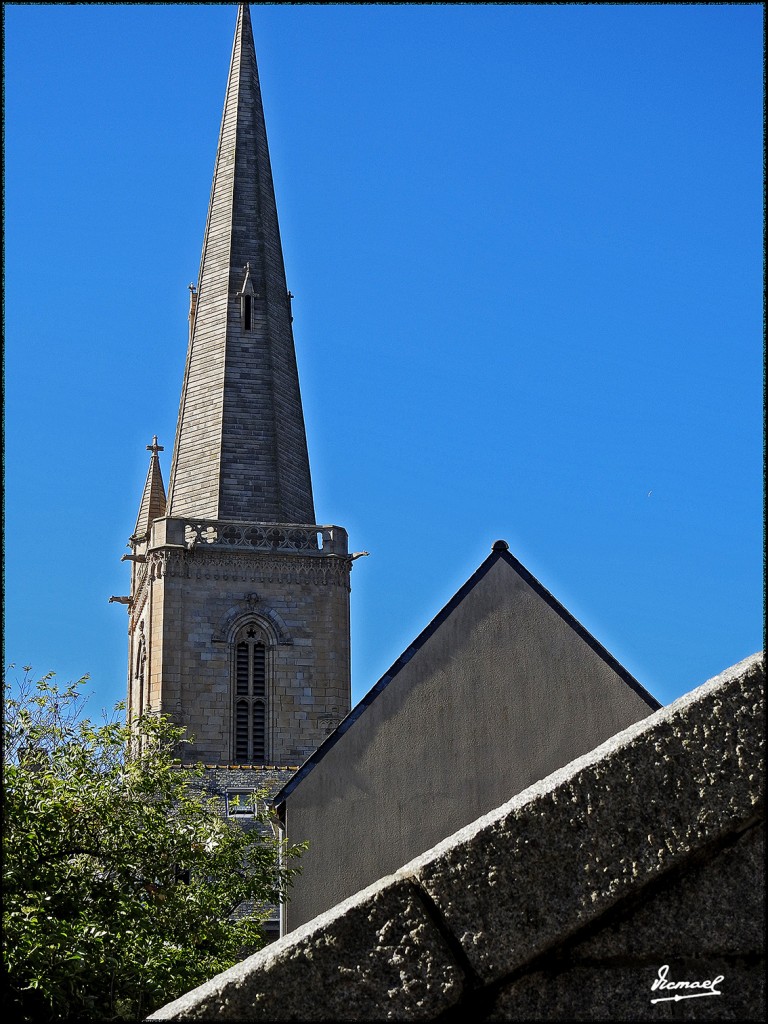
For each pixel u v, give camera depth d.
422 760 26.33
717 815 4.88
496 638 26.95
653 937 4.91
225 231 98.81
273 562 88.06
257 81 104.00
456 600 27.25
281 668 86.75
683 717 4.97
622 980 4.87
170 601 86.25
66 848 24.28
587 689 26.67
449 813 26.00
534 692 26.66
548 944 4.85
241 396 93.81
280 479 92.19
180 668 85.62
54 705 26.31
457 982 4.83
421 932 4.89
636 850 4.89
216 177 101.19
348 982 4.86
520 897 4.89
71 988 20.05
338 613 88.25
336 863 25.95
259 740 85.62
